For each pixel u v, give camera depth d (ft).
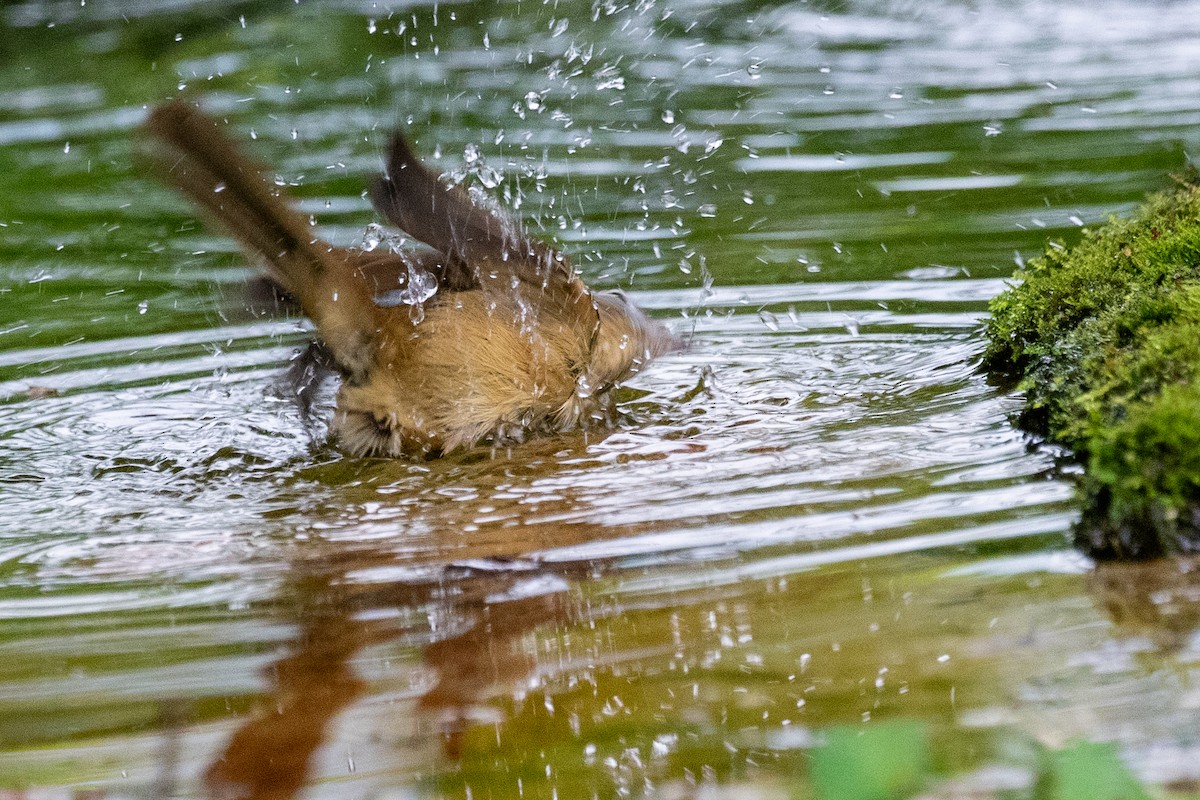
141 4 83.05
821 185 50.19
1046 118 56.95
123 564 24.30
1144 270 29.73
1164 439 21.57
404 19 79.66
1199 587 20.21
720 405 31.68
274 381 32.63
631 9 81.15
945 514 23.98
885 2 85.05
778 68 69.46
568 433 30.58
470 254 30.53
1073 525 23.00
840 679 18.62
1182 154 49.57
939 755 16.33
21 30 78.84
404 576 23.20
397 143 30.89
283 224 27.09
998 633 19.51
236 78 69.10
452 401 29.58
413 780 17.13
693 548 23.44
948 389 31.55
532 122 59.93
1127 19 76.84
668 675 19.16
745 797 16.12
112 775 17.34
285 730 18.15
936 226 44.45
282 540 25.22
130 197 52.39
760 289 39.86
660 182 50.83
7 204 51.80
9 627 21.72
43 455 30.32
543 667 19.45
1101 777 13.44
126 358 36.78
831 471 26.76
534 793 16.44
